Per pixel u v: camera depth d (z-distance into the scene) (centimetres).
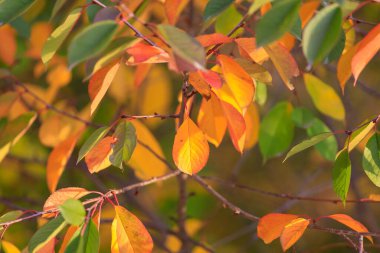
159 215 277
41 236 184
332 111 213
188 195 231
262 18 170
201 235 261
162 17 228
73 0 232
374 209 314
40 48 238
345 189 192
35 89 239
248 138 215
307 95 281
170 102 286
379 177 191
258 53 187
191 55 170
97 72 188
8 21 185
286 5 171
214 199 269
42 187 274
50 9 236
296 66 184
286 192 322
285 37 192
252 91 185
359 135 189
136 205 265
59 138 228
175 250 250
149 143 219
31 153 270
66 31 183
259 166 332
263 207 320
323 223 314
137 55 176
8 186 271
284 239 186
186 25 238
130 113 257
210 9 183
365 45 179
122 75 249
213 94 193
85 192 190
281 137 220
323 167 305
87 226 182
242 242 305
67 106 251
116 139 192
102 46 169
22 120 211
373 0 176
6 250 194
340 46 191
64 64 240
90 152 192
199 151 190
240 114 187
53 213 191
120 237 187
